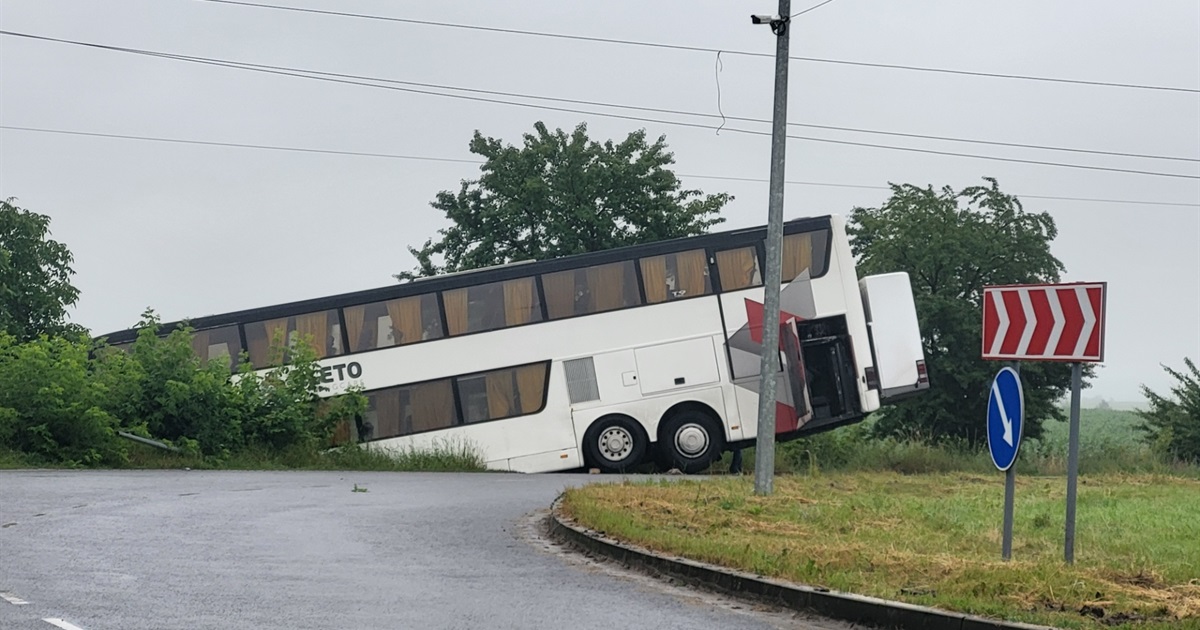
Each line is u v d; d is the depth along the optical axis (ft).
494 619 30.86
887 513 53.93
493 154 174.19
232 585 35.32
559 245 168.66
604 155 174.19
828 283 100.01
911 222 144.25
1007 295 38.86
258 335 104.42
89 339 98.12
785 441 104.94
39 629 27.89
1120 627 28.07
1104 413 320.50
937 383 138.21
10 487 67.36
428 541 47.29
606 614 31.89
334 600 33.14
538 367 102.42
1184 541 46.29
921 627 29.73
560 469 101.96
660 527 46.78
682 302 102.27
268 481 78.74
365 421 102.99
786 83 65.82
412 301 103.86
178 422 97.09
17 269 125.70
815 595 32.42
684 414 101.04
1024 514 56.34
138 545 44.09
